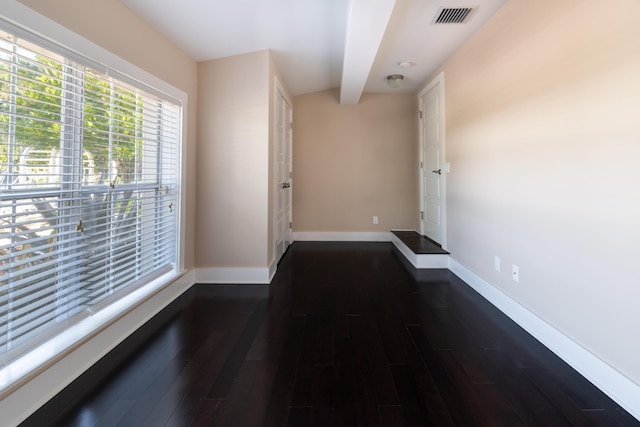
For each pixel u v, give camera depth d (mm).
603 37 1456
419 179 4504
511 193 2217
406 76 3941
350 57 2846
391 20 2494
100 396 1409
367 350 1801
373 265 3586
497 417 1287
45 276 1439
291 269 3426
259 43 2746
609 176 1439
